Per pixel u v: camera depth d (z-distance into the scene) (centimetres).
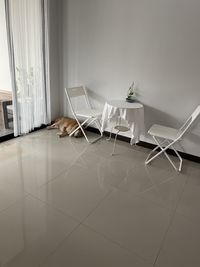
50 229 177
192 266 153
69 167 269
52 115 394
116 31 312
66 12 343
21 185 229
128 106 293
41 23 328
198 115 250
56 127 384
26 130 347
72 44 355
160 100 307
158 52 291
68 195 218
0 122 355
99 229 180
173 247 167
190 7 257
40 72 349
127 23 300
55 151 307
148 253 161
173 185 246
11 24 288
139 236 175
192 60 272
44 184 233
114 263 152
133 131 297
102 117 322
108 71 336
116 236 174
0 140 321
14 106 320
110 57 328
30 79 334
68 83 383
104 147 330
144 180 252
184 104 292
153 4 277
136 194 226
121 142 351
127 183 244
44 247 161
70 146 326
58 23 356
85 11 327
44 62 351
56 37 361
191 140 297
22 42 306
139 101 323
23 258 152
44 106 372
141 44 299
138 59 307
